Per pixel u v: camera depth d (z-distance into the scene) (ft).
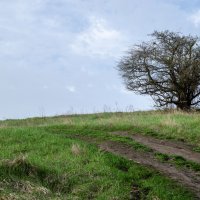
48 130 83.87
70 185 49.08
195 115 100.73
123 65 151.33
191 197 48.57
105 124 88.17
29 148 63.26
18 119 140.46
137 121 90.89
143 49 150.92
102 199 45.57
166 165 59.31
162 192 48.57
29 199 43.14
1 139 68.13
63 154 59.82
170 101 147.84
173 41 150.61
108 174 52.11
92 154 59.52
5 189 44.06
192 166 59.36
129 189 48.60
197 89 148.25
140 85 149.28
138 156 62.85
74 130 82.33
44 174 50.31
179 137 77.77
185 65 146.20
